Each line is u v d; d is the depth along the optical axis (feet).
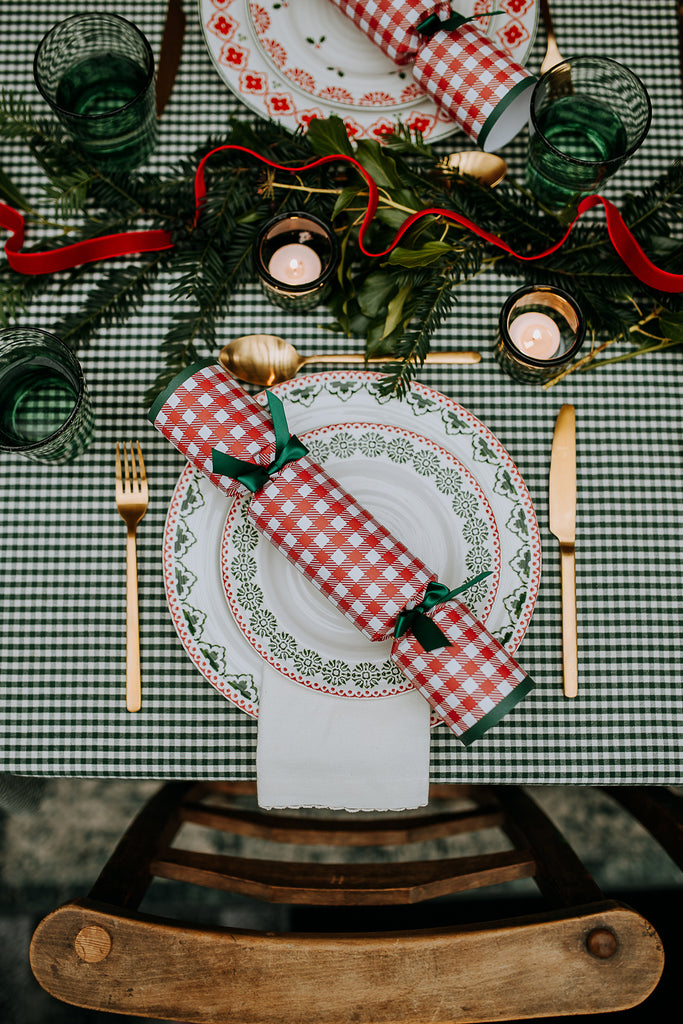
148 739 2.24
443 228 2.33
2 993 4.53
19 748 2.23
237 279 2.34
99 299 2.34
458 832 3.28
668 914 4.52
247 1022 2.01
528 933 2.05
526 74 2.22
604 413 2.41
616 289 2.32
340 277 2.23
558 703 2.27
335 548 1.99
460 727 1.98
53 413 2.35
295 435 2.19
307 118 2.42
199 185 2.23
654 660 2.30
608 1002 2.02
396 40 2.28
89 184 2.32
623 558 2.35
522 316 2.36
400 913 4.46
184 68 2.55
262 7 2.46
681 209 2.39
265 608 2.18
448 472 2.27
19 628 2.28
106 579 2.30
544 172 2.35
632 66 2.60
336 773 2.11
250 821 3.29
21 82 2.57
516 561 2.24
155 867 2.69
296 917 4.53
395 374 2.27
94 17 2.24
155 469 2.35
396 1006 2.01
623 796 3.14
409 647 1.99
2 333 2.12
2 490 2.33
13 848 4.75
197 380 2.06
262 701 2.12
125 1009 2.01
